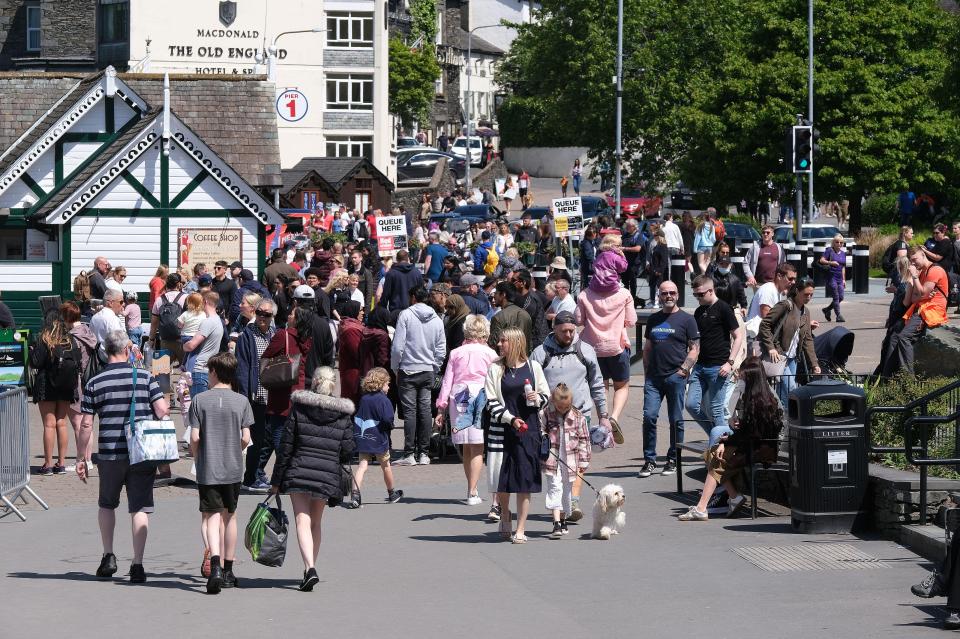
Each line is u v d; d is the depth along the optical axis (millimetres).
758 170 87500
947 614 15180
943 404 22125
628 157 97562
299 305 24641
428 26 164000
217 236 49344
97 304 30250
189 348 27250
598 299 26844
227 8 103500
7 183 50250
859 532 20172
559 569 18312
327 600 16750
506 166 157750
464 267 50625
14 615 16047
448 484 25297
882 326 45406
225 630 15312
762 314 27734
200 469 17453
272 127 56250
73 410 26547
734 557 18781
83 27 114000
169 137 48625
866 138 82875
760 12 86188
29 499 24156
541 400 20188
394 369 27109
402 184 117375
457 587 17344
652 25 96625
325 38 105812
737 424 21344
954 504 19219
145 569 18797
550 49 101688
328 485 17281
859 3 84688
